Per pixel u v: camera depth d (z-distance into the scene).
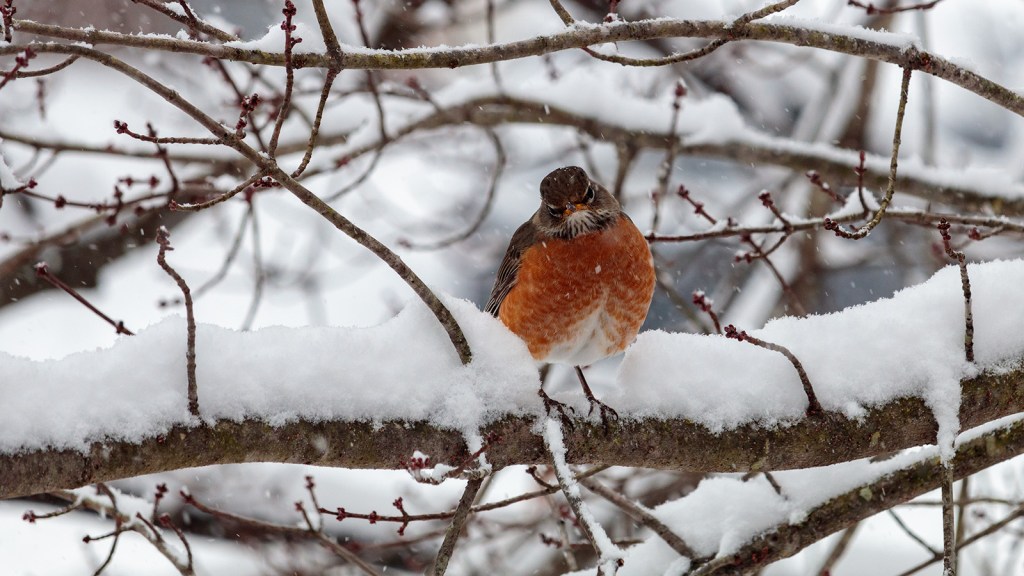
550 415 6.76
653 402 7.02
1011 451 7.32
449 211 18.39
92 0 16.53
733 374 7.06
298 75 13.52
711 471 7.02
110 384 5.84
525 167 17.98
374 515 6.98
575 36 6.68
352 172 16.39
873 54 6.99
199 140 5.78
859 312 7.20
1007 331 6.95
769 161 12.83
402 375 6.50
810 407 6.85
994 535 11.62
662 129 13.05
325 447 6.23
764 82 18.91
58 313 16.86
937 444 6.89
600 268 9.14
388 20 16.81
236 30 13.61
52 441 5.59
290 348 6.37
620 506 7.70
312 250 16.78
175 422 5.89
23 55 9.06
